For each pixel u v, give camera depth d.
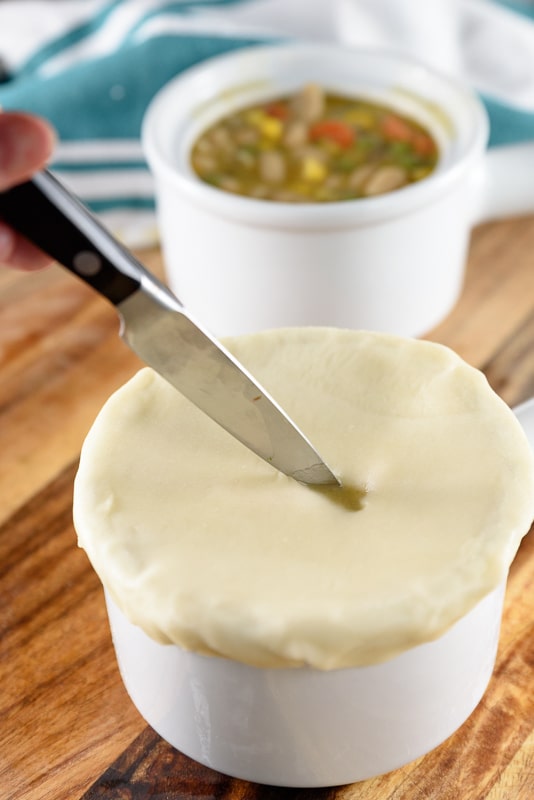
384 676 0.44
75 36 0.71
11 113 0.42
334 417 0.48
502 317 0.64
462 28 0.72
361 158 0.62
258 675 0.44
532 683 0.50
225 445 0.48
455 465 0.47
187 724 0.46
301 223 0.58
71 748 0.49
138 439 0.48
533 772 0.48
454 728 0.47
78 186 0.68
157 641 0.45
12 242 0.45
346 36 0.71
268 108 0.65
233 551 0.45
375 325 0.61
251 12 0.70
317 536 0.45
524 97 0.70
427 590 0.44
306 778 0.46
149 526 0.46
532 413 0.52
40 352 0.63
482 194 0.65
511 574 0.53
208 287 0.61
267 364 0.50
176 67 0.68
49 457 0.58
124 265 0.43
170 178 0.59
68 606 0.53
